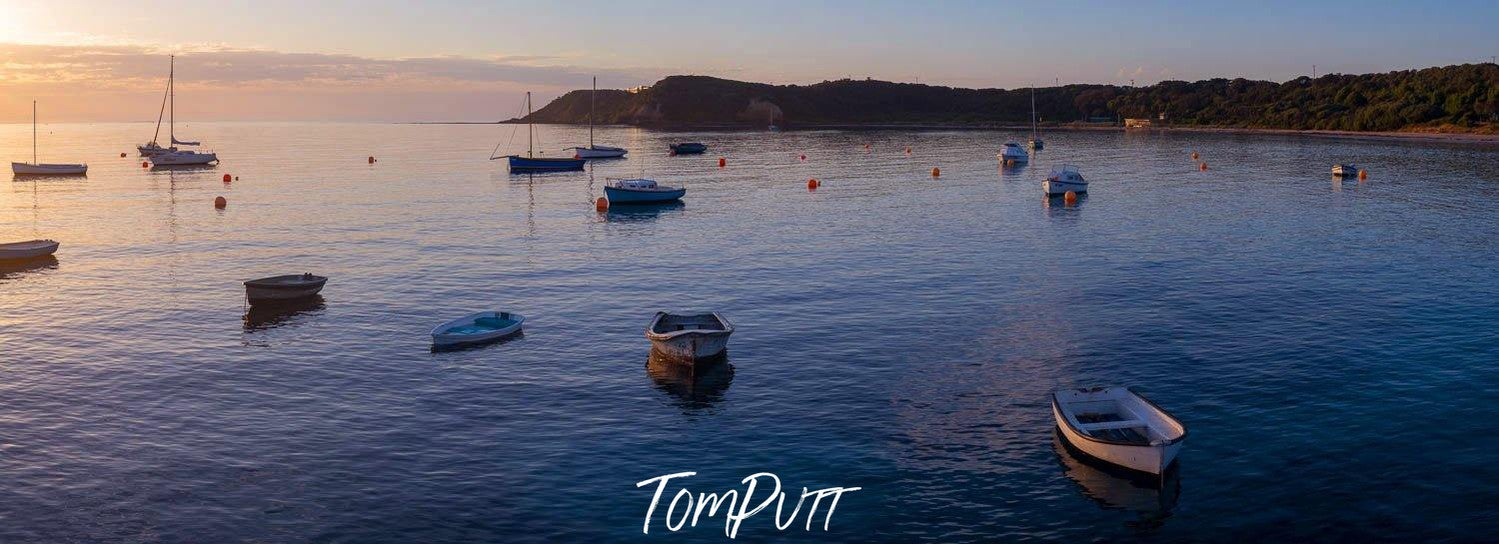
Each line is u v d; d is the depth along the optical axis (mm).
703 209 93062
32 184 121875
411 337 44062
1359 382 35938
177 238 74750
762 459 29672
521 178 132375
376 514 26047
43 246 65188
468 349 41875
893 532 25125
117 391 36406
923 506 26500
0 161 173000
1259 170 137750
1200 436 31000
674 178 130500
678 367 39031
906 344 42062
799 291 53094
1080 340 42469
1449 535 24453
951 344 42031
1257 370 37625
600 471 28812
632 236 74812
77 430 32312
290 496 27156
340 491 27453
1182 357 39594
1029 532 25047
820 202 98812
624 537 24844
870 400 34875
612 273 59062
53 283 56875
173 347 42562
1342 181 118875
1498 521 25078
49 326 46438
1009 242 70438
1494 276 55312
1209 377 36906
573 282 56344
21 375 38438
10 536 24938
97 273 60094
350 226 81250
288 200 102500
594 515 26016
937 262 61844
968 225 80125
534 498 27000
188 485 27906
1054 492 27203
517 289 54469
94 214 90312
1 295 53406
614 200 95500
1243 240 70688
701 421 32875
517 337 43812
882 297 51375
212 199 103688
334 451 30328
